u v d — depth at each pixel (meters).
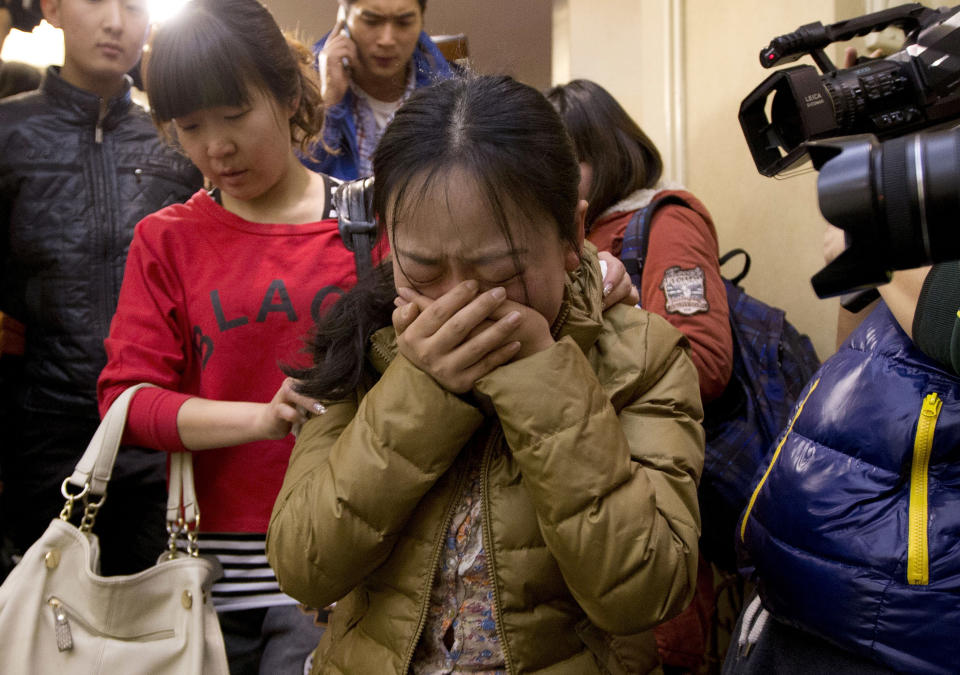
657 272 1.85
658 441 1.03
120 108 1.95
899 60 1.25
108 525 1.85
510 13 4.17
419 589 1.00
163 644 1.25
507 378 0.93
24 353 1.88
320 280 1.40
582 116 2.00
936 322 1.01
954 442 1.04
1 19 2.11
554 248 0.93
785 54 1.36
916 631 1.04
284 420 1.25
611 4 3.34
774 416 1.92
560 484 0.91
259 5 1.38
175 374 1.42
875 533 1.08
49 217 1.87
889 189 0.62
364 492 0.96
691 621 1.97
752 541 1.25
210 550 1.41
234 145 1.33
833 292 0.68
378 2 2.18
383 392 0.98
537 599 0.99
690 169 2.95
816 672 1.16
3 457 1.88
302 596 1.02
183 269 1.42
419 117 0.92
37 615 1.22
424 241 0.89
